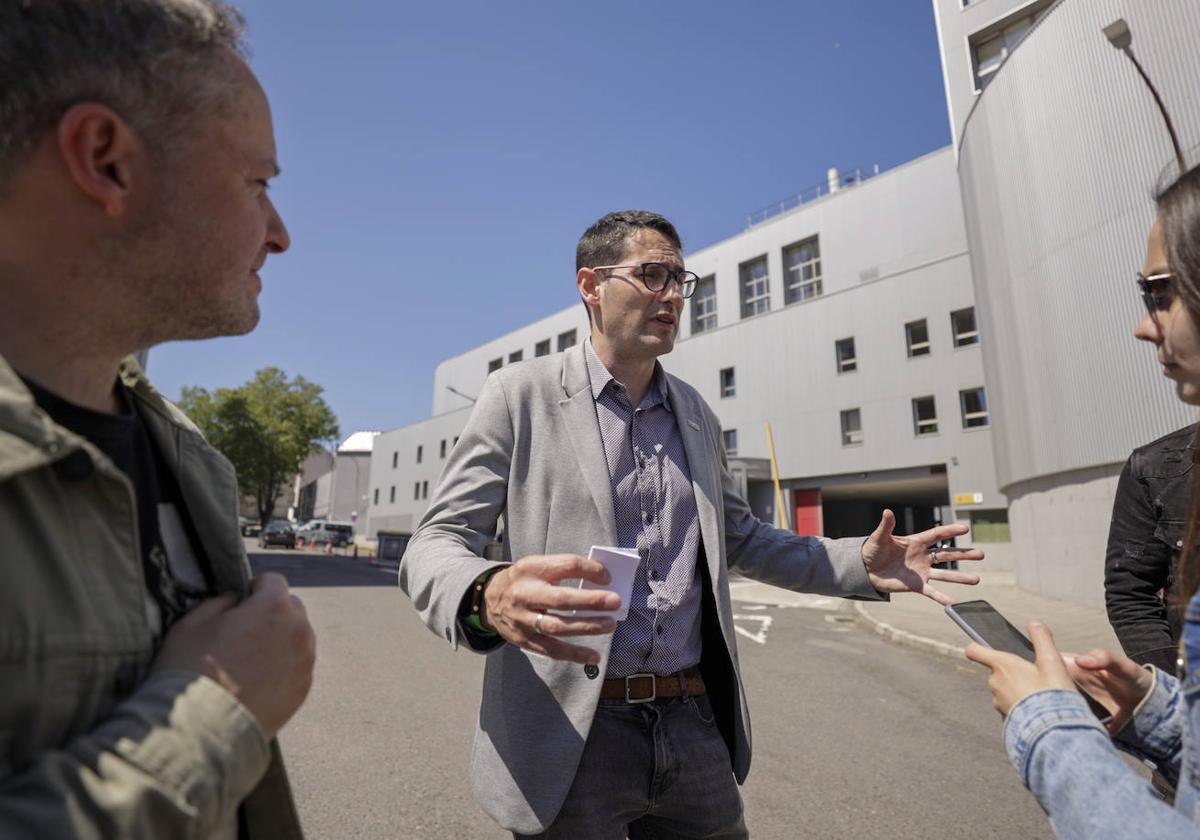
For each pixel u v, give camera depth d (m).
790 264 27.19
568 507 1.62
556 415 1.72
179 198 0.80
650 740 1.51
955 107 18.03
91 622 0.66
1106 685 1.15
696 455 1.85
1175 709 1.09
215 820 0.61
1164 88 10.09
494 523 1.62
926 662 7.17
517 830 1.38
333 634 8.12
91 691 0.65
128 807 0.55
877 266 24.22
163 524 0.92
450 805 3.24
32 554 0.63
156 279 0.81
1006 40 17.39
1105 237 10.81
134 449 0.90
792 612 11.85
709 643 1.71
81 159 0.73
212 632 0.73
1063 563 11.63
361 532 60.44
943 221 22.88
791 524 23.97
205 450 1.03
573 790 1.42
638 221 1.89
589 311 1.95
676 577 1.67
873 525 31.09
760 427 25.11
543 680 1.47
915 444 21.17
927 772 3.83
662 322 1.82
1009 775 3.79
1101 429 10.78
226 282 0.87
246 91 0.88
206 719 0.63
